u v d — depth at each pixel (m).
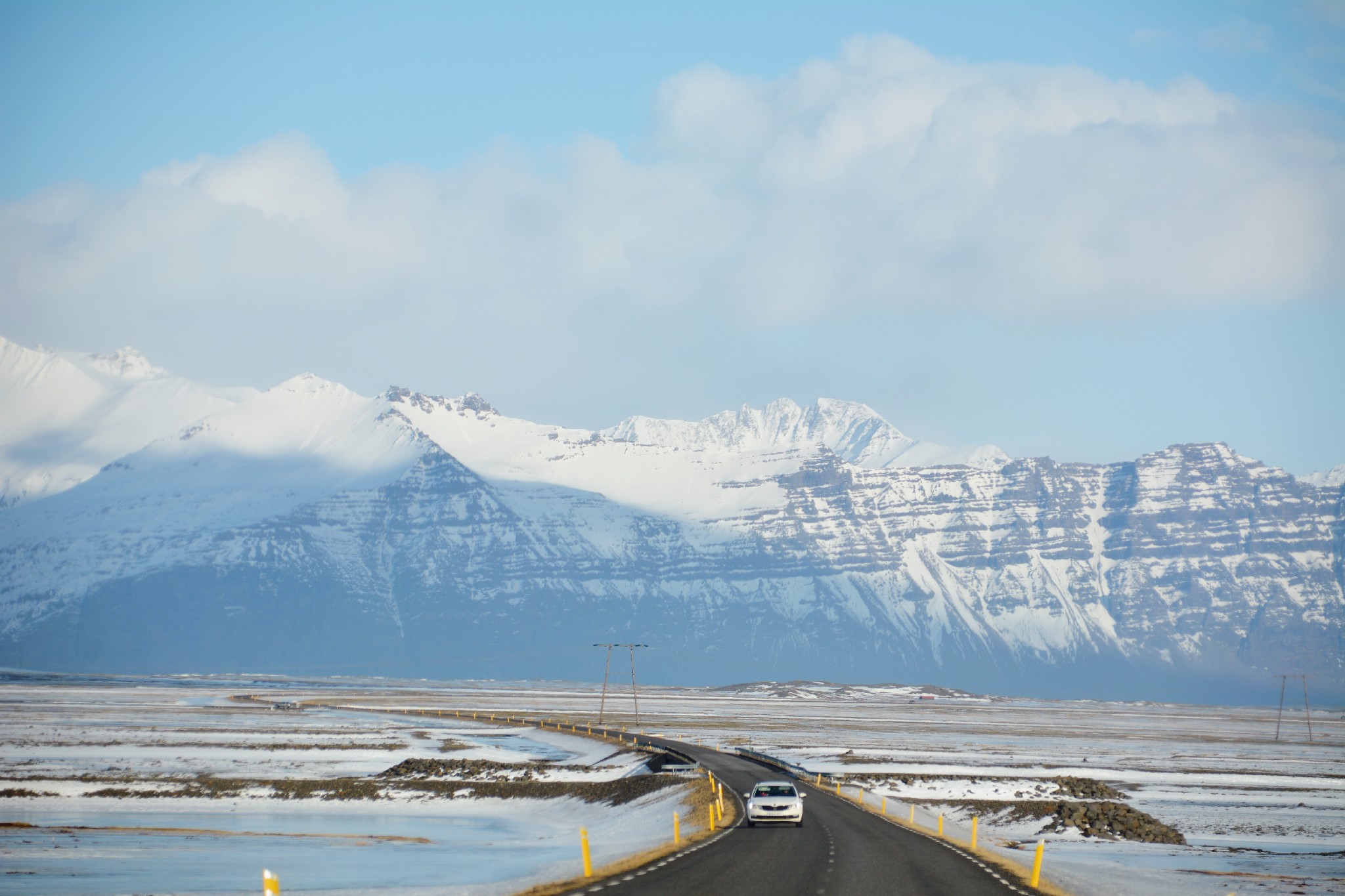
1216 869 92.88
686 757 166.50
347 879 81.56
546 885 62.47
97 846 100.69
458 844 108.25
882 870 67.25
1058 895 61.25
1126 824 123.00
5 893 74.50
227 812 136.00
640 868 67.50
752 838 83.25
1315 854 108.94
